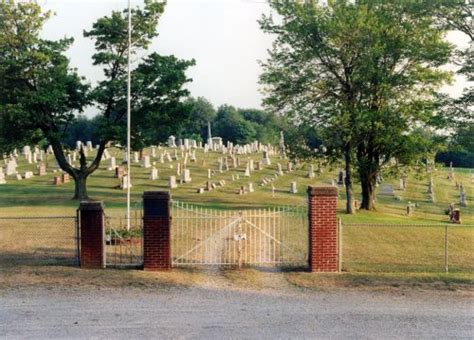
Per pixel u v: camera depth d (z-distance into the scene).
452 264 22.69
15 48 41.88
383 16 41.25
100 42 44.25
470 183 70.56
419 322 14.83
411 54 41.31
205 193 49.41
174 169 61.22
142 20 43.88
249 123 134.88
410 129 43.69
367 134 41.72
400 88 42.25
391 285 18.75
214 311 15.62
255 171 64.69
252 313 15.47
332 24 39.12
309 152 43.97
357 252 24.94
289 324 14.52
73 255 22.91
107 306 16.00
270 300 16.81
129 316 15.08
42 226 30.92
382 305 16.41
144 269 20.14
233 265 21.03
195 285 18.44
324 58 42.47
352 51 41.41
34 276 19.20
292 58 42.78
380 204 52.03
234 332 13.84
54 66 42.78
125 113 45.66
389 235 30.30
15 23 41.28
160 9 44.09
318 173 64.38
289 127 44.44
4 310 15.50
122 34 43.84
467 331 14.13
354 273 20.28
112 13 43.69
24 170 59.56
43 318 14.84
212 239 26.45
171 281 18.81
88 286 18.08
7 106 39.91
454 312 15.77
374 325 14.52
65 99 43.25
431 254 24.95
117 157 68.75
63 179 52.84
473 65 41.69
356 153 43.97
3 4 40.56
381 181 59.97
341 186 59.62
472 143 42.38
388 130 40.41
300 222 32.41
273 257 22.45
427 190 62.56
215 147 86.69
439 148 43.00
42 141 47.44
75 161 64.25
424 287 18.56
